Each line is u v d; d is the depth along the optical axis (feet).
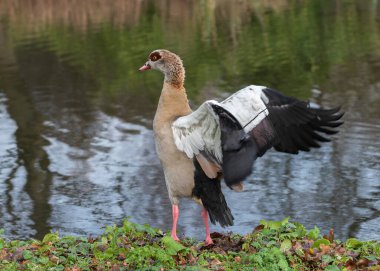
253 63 82.02
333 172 51.60
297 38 94.07
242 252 28.55
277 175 51.72
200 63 81.71
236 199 47.73
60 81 77.92
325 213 44.86
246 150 26.27
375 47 87.25
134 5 120.88
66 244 30.91
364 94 68.80
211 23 105.70
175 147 30.30
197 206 47.42
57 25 105.40
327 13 110.63
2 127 64.13
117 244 30.04
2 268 27.55
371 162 53.21
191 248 29.27
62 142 60.08
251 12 113.91
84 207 47.34
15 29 103.55
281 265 26.66
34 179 52.34
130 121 65.05
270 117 27.02
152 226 44.01
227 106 26.86
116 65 83.05
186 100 31.53
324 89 71.20
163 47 90.43
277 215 44.83
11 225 44.19
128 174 53.16
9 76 80.64
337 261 27.81
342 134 58.75
